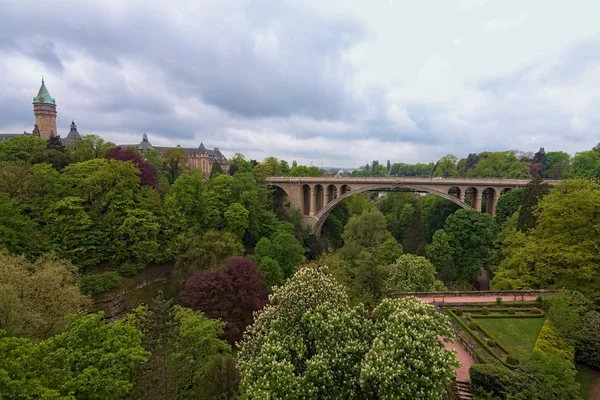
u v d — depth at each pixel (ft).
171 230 163.02
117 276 139.74
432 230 243.81
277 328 53.93
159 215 167.73
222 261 132.87
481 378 59.52
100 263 147.84
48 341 52.03
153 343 67.87
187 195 174.60
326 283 58.95
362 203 296.71
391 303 53.78
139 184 183.21
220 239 152.35
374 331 50.55
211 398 57.31
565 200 104.58
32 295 84.89
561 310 78.02
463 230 163.53
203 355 72.90
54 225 136.15
